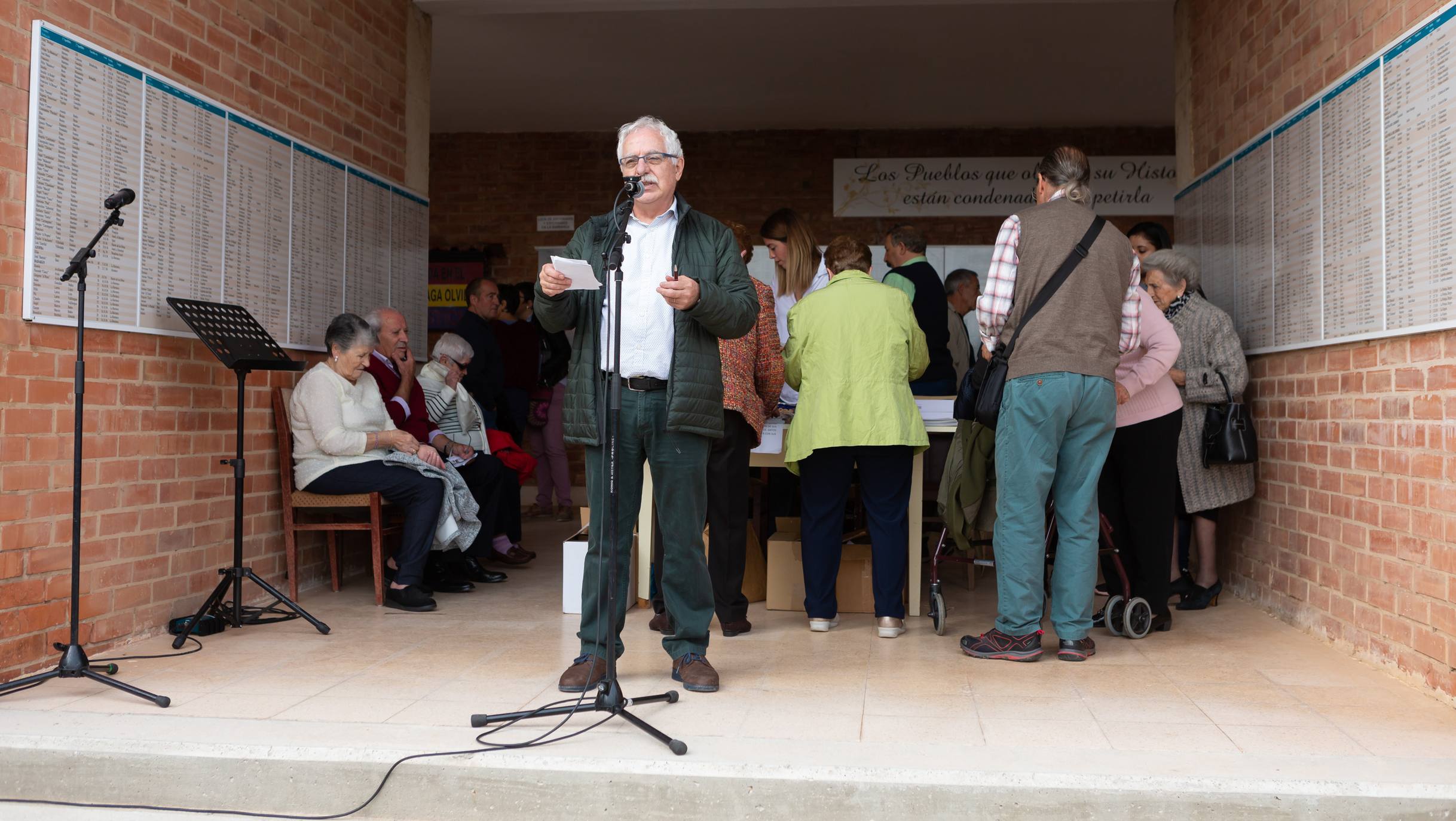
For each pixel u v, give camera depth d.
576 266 2.68
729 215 10.37
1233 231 5.07
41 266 3.39
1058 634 3.75
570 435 3.19
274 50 4.77
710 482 3.99
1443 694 3.16
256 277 4.61
